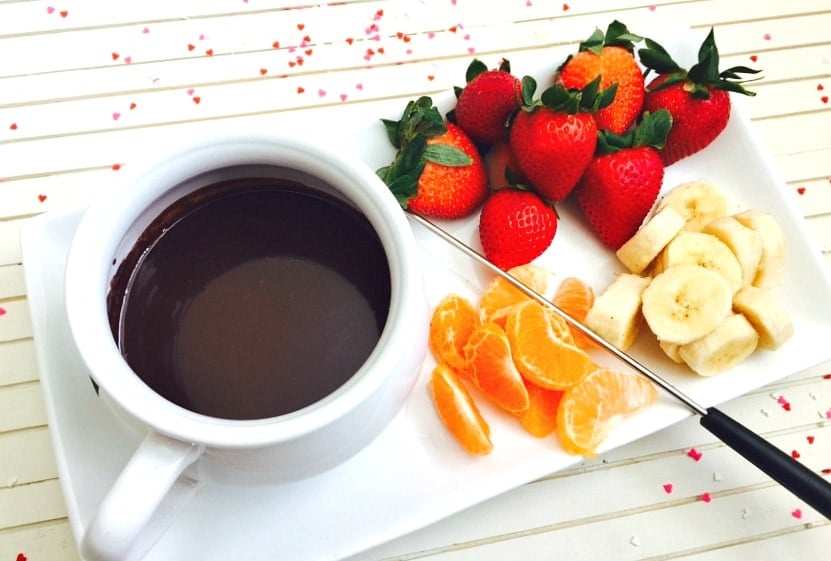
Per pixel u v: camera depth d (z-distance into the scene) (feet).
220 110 1.49
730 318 1.22
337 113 1.50
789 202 1.30
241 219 1.11
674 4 1.57
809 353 1.25
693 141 1.32
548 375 1.20
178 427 0.92
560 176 1.27
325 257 1.09
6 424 1.29
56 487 1.27
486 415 1.21
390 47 1.54
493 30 1.55
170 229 1.10
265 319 1.07
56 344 1.15
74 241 0.98
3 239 1.40
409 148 1.23
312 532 1.13
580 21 1.56
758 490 1.28
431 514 1.14
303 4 1.55
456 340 1.23
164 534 1.12
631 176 1.26
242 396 1.04
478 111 1.28
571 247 1.33
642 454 1.29
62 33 1.51
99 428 1.14
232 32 1.53
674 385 1.24
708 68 1.27
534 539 1.25
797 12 1.57
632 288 1.27
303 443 0.96
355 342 1.05
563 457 1.17
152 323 1.07
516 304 1.25
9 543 1.25
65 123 1.47
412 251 0.99
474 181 1.29
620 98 1.31
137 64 1.51
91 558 0.90
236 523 1.13
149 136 1.47
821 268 1.27
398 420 1.19
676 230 1.28
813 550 1.26
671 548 1.26
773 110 1.51
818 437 1.32
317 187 1.09
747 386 1.23
